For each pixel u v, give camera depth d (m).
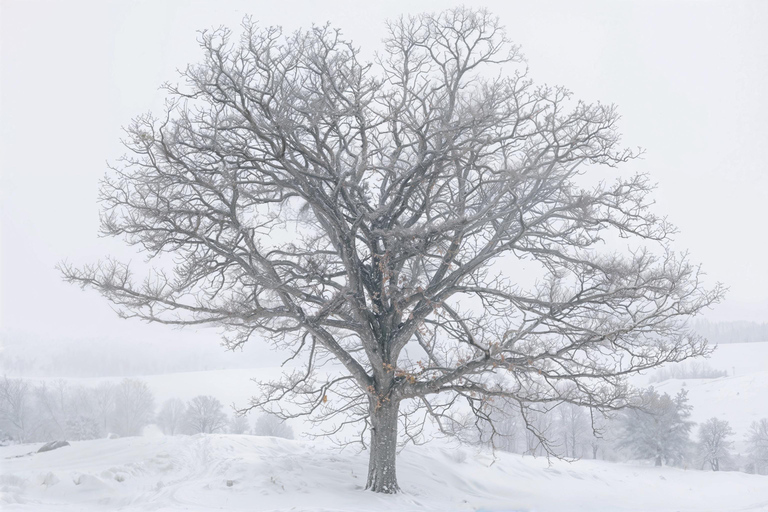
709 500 23.30
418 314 18.09
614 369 17.52
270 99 15.98
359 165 17.73
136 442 21.98
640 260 17.52
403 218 20.64
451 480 22.00
